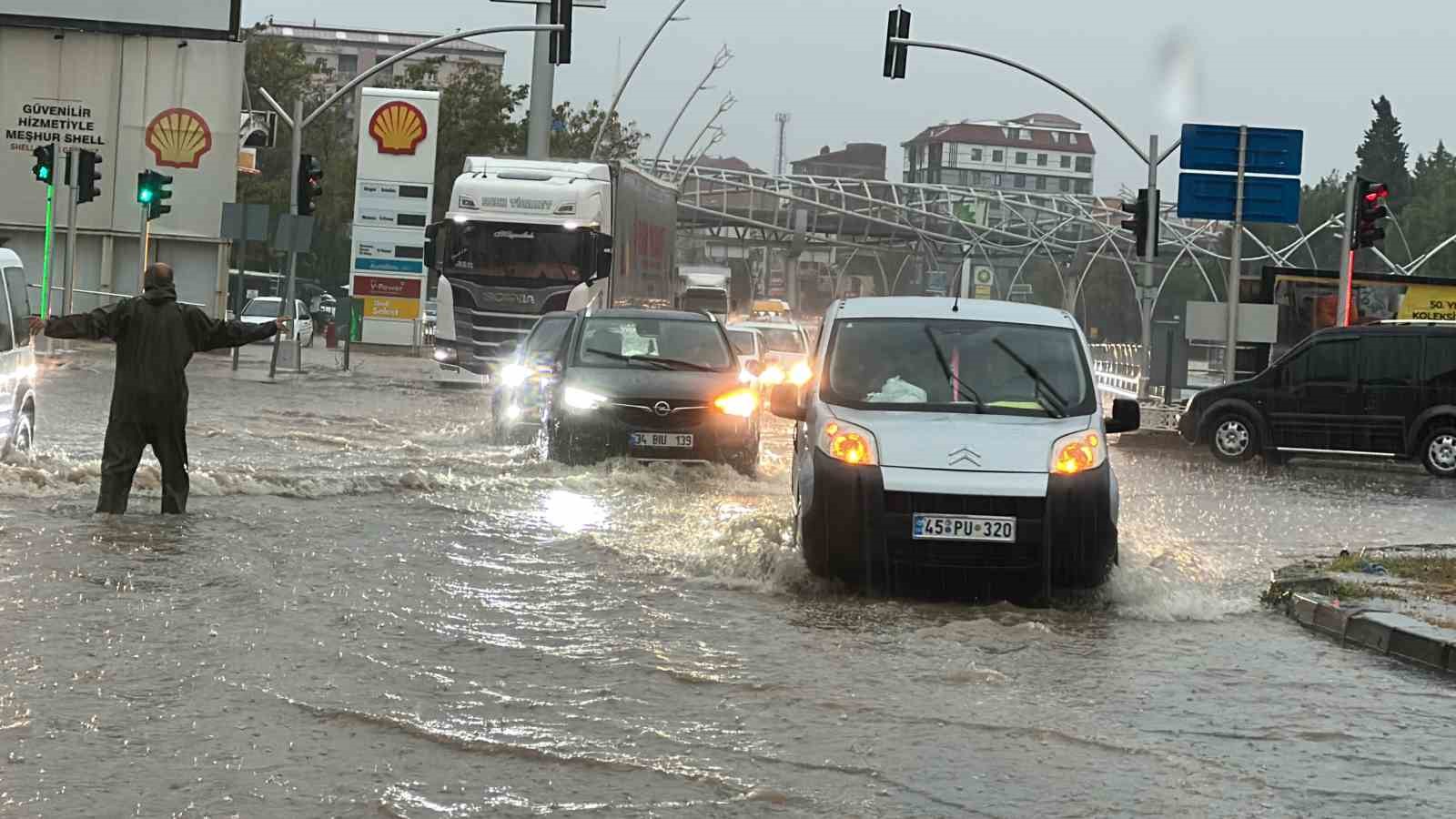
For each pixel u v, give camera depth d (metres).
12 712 8.02
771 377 40.19
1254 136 37.81
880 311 14.30
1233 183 37.81
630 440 20.06
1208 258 150.25
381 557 13.27
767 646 10.39
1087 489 12.51
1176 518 19.77
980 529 12.42
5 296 17.66
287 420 27.98
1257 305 37.53
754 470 20.59
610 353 21.38
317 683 8.83
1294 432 29.95
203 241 56.94
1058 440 12.77
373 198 59.59
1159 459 30.97
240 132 61.12
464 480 18.70
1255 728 8.65
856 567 12.52
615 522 15.98
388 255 59.78
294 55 98.69
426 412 31.53
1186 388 51.34
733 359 21.81
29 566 12.07
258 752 7.50
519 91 90.69
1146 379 42.84
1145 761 7.86
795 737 8.09
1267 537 18.06
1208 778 7.57
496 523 15.62
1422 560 14.80
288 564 12.68
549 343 24.75
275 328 15.55
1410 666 10.64
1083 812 6.97
